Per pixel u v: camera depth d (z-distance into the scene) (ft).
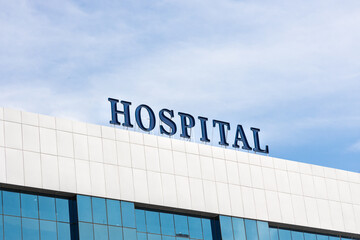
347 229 281.33
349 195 287.89
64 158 228.84
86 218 226.79
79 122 236.22
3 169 217.56
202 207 250.16
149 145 247.09
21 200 220.02
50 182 223.92
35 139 225.76
